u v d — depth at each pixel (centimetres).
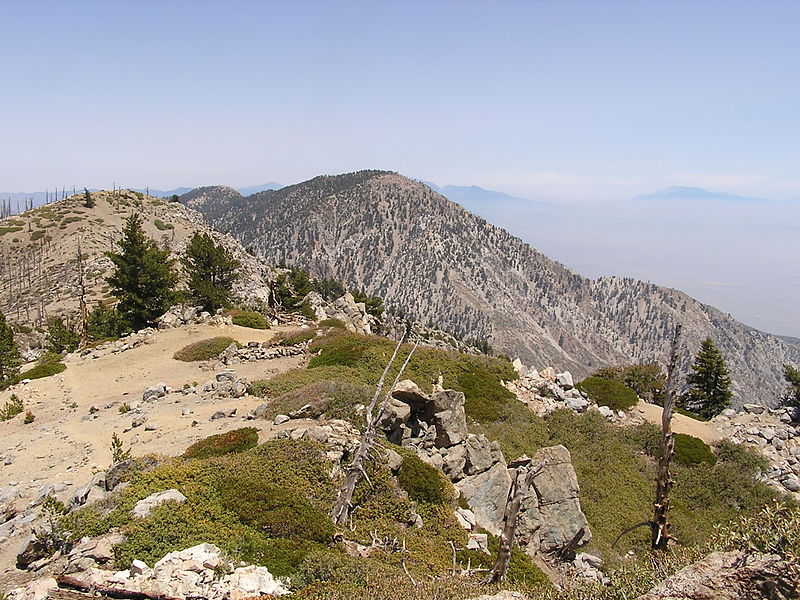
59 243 16638
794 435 4447
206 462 2248
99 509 1880
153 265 7331
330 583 1538
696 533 3173
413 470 2552
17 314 12262
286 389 3888
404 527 2255
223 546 1652
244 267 13838
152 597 1356
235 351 5200
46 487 2575
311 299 10225
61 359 5912
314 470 2288
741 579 807
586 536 2772
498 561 1748
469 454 2992
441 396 3123
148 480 2053
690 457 4081
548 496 2780
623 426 4600
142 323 7438
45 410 4272
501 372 5078
